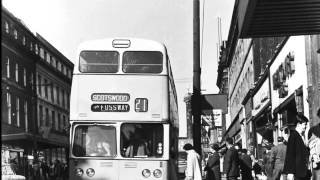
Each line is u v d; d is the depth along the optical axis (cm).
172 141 1431
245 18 1041
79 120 1366
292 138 936
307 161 928
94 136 1363
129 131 1363
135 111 1369
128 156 1351
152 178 1341
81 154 1356
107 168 1345
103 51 1399
